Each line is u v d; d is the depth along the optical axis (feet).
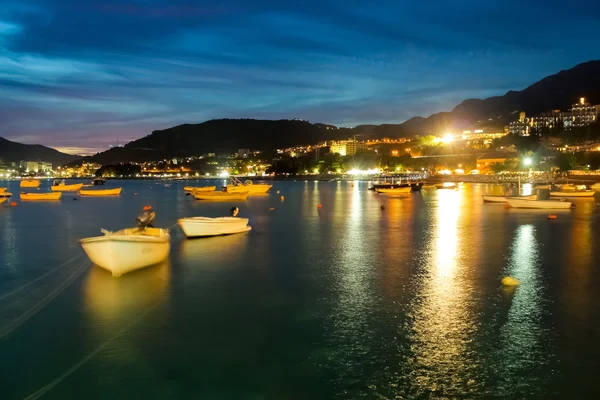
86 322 57.41
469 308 61.46
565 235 125.08
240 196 295.69
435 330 54.19
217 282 75.10
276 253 99.30
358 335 52.95
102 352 49.21
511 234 127.54
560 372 44.52
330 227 145.59
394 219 169.78
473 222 158.10
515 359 46.96
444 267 85.10
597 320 57.00
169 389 42.22
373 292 69.00
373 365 46.01
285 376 44.19
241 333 53.83
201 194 293.84
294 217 179.52
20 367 46.03
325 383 42.98
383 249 104.12
